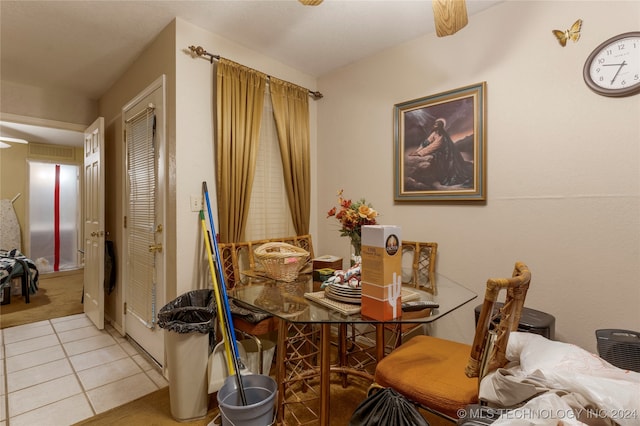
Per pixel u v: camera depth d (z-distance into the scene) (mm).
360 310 1287
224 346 1870
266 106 2664
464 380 1217
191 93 2170
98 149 3008
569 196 1745
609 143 1625
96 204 3115
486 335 1052
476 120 2053
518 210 1920
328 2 1983
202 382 1772
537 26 1837
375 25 2221
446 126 2197
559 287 1779
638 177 1552
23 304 3885
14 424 1711
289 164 2760
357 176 2764
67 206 5758
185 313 1797
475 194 2062
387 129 2555
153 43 2396
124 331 2867
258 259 1988
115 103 3131
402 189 2436
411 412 1143
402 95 2457
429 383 1210
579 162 1713
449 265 2213
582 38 1693
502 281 999
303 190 2863
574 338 1734
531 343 1021
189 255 2141
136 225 2668
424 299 1471
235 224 2354
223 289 1880
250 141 2445
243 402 1561
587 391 757
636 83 1538
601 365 855
